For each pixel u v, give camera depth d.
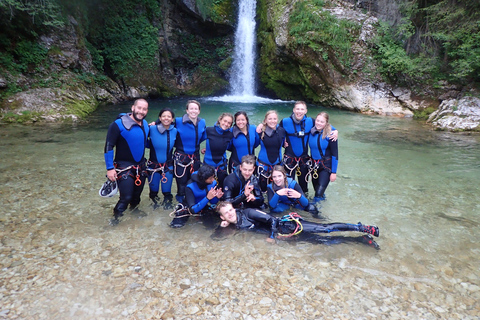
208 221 3.56
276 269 2.76
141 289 2.47
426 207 4.07
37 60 10.89
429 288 2.55
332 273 2.71
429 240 3.27
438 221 3.69
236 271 2.72
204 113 11.34
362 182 4.96
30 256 2.83
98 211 3.75
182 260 2.85
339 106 13.55
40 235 3.18
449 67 12.02
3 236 3.13
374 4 14.02
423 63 12.23
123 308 2.29
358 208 4.02
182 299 2.39
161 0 16.61
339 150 6.93
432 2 12.36
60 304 2.30
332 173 4.21
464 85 11.68
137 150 3.71
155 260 2.84
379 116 11.98
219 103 14.32
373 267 2.80
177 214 3.53
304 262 2.86
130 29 15.34
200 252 2.98
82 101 10.98
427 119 11.23
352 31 13.33
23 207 3.78
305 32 13.61
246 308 2.32
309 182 4.95
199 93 17.39
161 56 16.98
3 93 9.70
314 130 4.13
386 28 13.27
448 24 11.73
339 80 13.42
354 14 13.69
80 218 3.56
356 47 13.28
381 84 13.06
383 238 3.30
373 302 2.39
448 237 3.33
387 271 2.75
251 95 17.52
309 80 14.20
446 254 3.02
